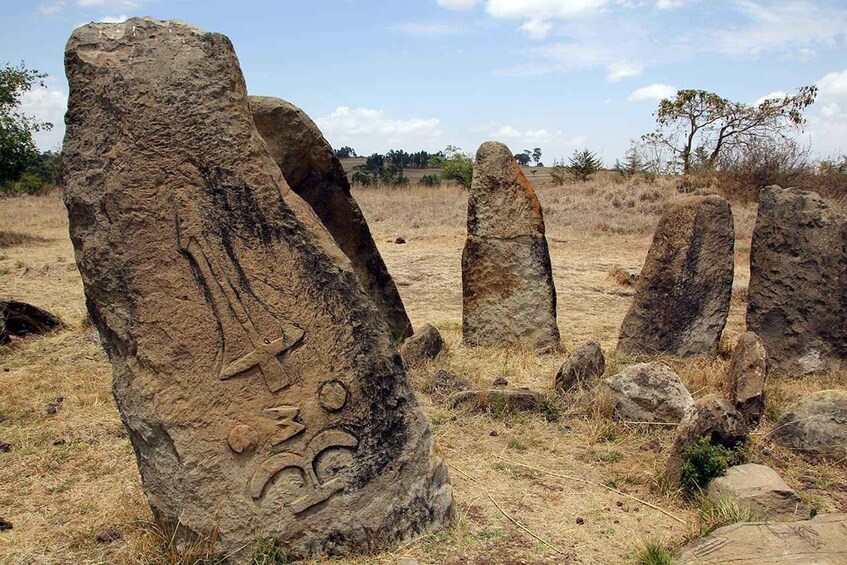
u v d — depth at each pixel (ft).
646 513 13.47
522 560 11.72
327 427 11.90
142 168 11.59
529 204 25.08
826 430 15.99
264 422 11.61
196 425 11.35
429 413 18.25
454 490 14.10
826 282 21.84
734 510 12.78
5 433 17.24
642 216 55.83
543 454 16.05
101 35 12.10
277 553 11.48
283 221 12.10
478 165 25.30
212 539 11.25
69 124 11.85
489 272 25.08
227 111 12.10
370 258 24.11
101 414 18.42
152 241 11.56
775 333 22.48
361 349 12.21
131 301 11.44
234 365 11.58
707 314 23.00
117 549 12.11
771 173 63.72
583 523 13.01
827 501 14.12
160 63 11.96
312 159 22.07
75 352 23.81
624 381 17.87
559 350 24.61
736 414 14.88
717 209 22.80
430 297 33.88
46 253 47.50
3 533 12.84
